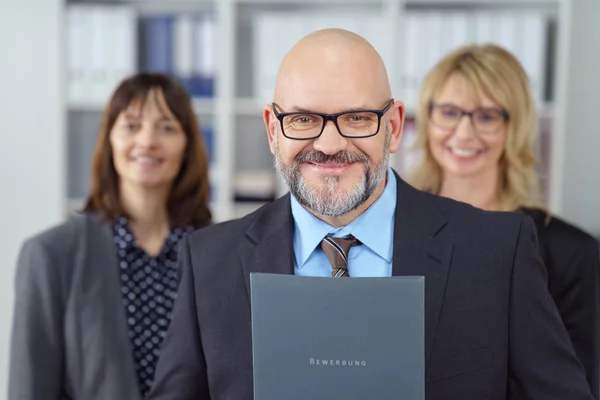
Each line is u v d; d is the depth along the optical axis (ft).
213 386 3.45
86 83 9.01
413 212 3.52
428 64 8.79
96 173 5.46
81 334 4.86
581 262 4.84
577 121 9.19
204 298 3.55
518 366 3.27
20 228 9.38
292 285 2.91
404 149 8.75
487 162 5.45
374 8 9.52
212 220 5.88
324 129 3.10
